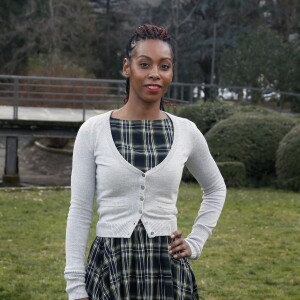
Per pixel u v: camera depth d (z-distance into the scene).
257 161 16.55
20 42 38.72
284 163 16.05
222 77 29.97
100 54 42.12
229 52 30.61
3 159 25.70
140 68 3.43
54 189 15.75
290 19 39.19
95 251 3.41
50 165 25.09
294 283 8.35
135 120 3.47
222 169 16.17
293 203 13.95
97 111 23.19
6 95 36.88
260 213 12.83
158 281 3.35
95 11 43.78
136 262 3.34
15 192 15.16
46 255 9.59
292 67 29.45
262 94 28.42
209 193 3.65
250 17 39.91
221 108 18.98
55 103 28.41
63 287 8.03
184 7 40.59
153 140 3.43
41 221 11.94
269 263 9.30
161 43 3.44
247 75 29.25
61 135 19.27
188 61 39.97
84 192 3.43
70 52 40.31
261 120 16.97
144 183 3.36
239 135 16.73
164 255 3.36
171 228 3.42
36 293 7.80
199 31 40.12
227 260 9.38
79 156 3.46
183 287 3.38
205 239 3.58
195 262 9.21
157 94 3.44
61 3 39.59
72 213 3.42
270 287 8.18
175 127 3.49
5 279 8.34
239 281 8.39
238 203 13.81
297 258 9.59
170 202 3.42
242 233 11.11
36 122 19.05
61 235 10.88
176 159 3.42
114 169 3.35
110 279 3.33
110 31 42.38
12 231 11.08
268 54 29.44
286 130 16.97
